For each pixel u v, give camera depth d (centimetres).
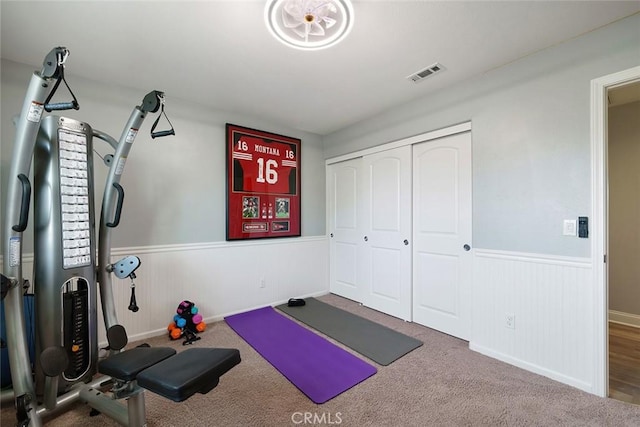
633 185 290
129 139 182
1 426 152
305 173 385
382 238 329
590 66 178
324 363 215
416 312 295
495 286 222
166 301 273
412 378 196
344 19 159
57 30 175
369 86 253
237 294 320
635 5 156
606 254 175
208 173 301
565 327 188
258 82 245
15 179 141
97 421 158
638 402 170
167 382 111
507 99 216
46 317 157
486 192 228
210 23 169
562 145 189
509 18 166
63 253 160
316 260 394
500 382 190
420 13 161
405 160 299
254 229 333
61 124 162
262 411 164
